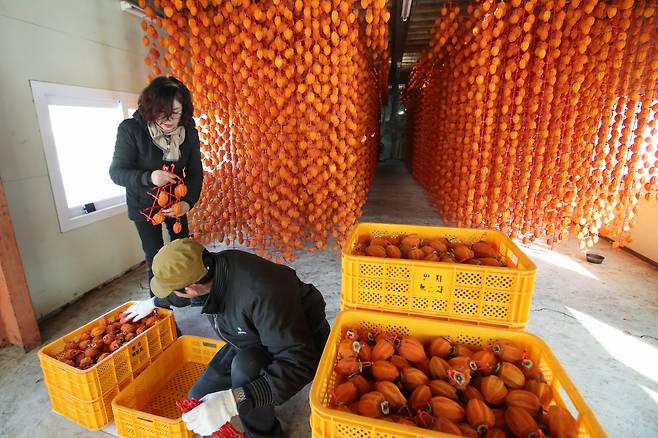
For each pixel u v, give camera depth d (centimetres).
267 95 277
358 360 118
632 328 242
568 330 239
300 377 117
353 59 300
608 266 343
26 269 243
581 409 89
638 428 162
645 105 290
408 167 1105
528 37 273
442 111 516
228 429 112
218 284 118
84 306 277
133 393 168
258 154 290
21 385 192
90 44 288
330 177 297
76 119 284
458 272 138
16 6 229
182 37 279
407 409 105
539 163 310
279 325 115
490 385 108
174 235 236
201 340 202
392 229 194
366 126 485
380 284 148
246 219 323
